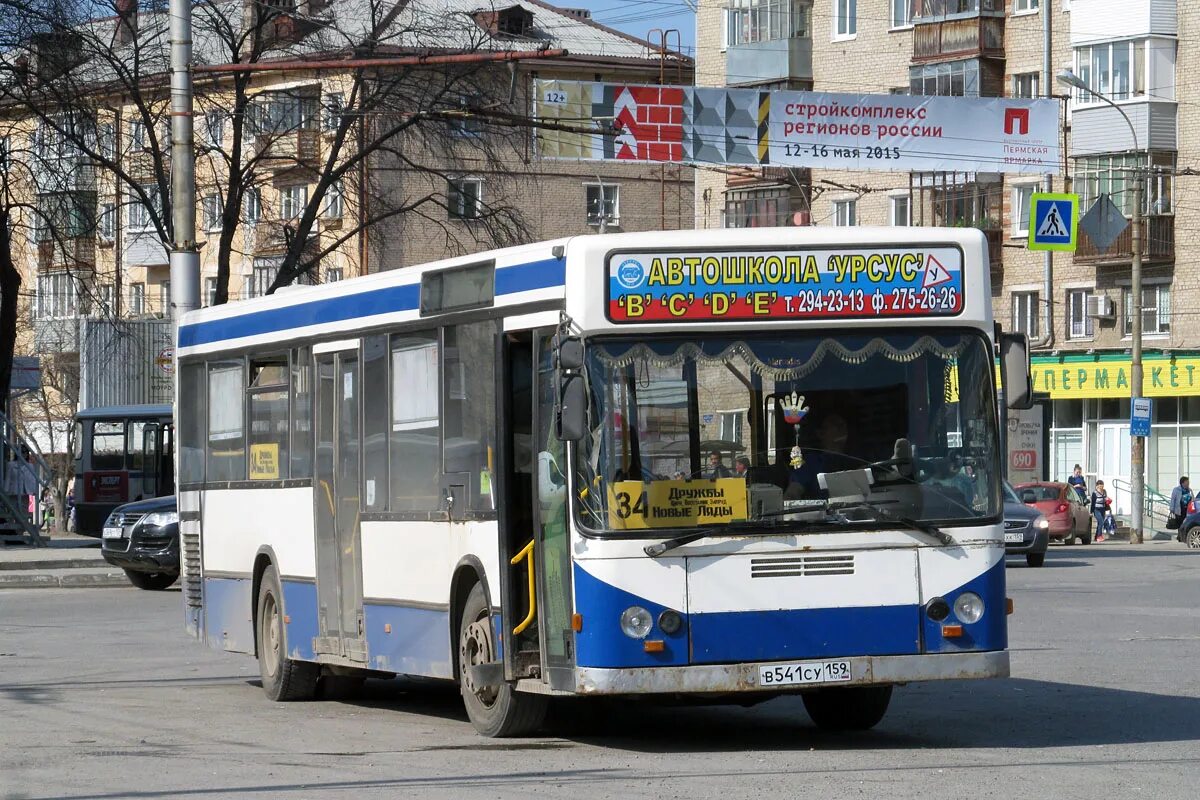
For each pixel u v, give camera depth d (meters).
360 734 13.92
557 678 12.19
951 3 63.00
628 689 11.72
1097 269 60.94
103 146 43.94
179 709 15.94
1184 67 59.22
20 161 43.25
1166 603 27.09
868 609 11.98
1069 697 15.59
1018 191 62.66
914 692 16.20
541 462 12.46
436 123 43.06
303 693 16.70
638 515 11.84
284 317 16.72
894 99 45.19
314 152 47.78
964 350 12.35
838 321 12.20
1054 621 23.73
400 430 14.41
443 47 43.41
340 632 15.49
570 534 11.91
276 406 16.86
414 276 14.25
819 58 67.38
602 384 11.92
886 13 65.44
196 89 44.28
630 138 43.50
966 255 12.38
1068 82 47.72
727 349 12.06
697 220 69.56
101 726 14.55
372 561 14.87
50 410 82.06
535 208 74.94
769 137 44.28
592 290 11.98
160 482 48.31
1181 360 58.72
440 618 13.77
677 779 11.07
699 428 11.98
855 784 10.73
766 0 67.88
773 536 11.92
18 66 41.12
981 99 45.75
